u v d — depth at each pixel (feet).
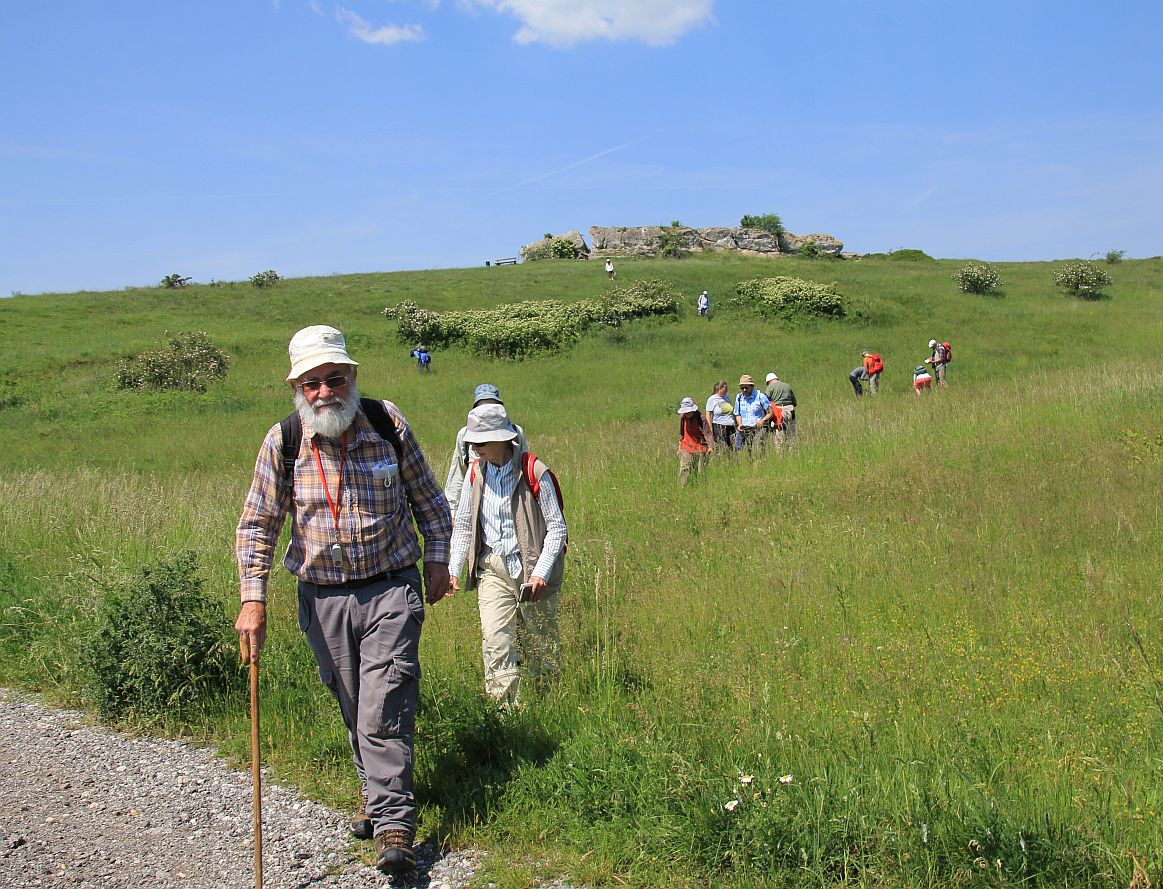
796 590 21.89
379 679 11.69
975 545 25.02
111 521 31.27
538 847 11.68
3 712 17.74
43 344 116.67
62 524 31.58
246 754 15.05
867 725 13.24
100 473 49.78
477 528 16.11
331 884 10.98
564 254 247.50
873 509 31.17
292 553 12.21
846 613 19.75
